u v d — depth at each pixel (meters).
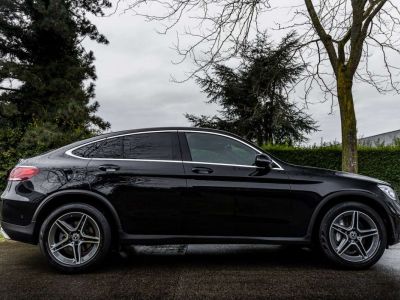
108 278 4.74
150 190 5.06
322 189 5.19
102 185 5.02
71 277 4.80
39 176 5.03
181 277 4.76
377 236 5.12
